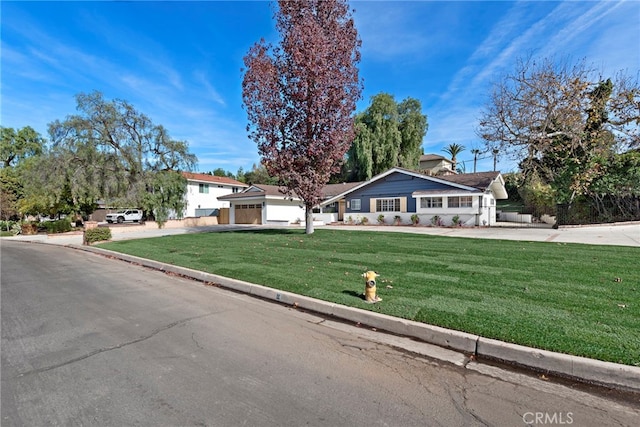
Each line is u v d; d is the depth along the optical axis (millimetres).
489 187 21734
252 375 3188
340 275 6883
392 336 4164
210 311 5238
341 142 14867
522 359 3365
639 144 16938
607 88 16844
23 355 3656
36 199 24781
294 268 7727
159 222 25672
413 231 17500
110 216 37562
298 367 3350
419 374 3207
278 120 14320
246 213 31812
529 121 18656
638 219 16266
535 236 13711
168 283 7363
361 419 2510
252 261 8836
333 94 13945
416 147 37781
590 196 17531
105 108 24297
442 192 21750
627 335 3613
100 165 23781
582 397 2811
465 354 3650
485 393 2871
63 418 2543
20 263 10836
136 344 3943
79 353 3703
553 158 18922
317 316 4961
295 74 13805
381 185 25359
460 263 7840
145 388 2961
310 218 16031
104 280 7766
